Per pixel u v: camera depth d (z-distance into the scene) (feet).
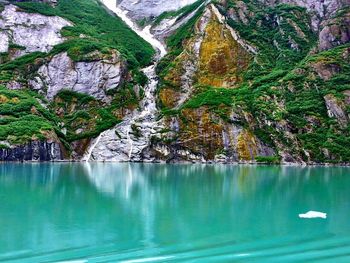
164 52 441.27
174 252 68.18
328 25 387.55
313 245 72.33
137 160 303.89
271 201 115.03
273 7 433.48
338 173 205.46
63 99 345.31
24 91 339.77
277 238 76.07
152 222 87.76
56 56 359.25
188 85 364.17
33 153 274.16
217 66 376.68
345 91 316.81
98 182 154.92
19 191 127.54
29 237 75.20
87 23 453.99
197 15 442.50
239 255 66.95
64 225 84.12
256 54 383.65
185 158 299.17
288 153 289.12
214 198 119.44
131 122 325.62
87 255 65.98
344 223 88.07
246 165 274.98
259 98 317.63
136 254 66.90
